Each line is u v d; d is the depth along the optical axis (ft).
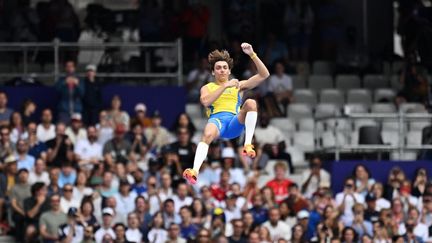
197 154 102.06
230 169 161.17
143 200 149.28
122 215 151.12
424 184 163.02
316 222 152.35
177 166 159.43
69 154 159.33
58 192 151.74
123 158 160.66
